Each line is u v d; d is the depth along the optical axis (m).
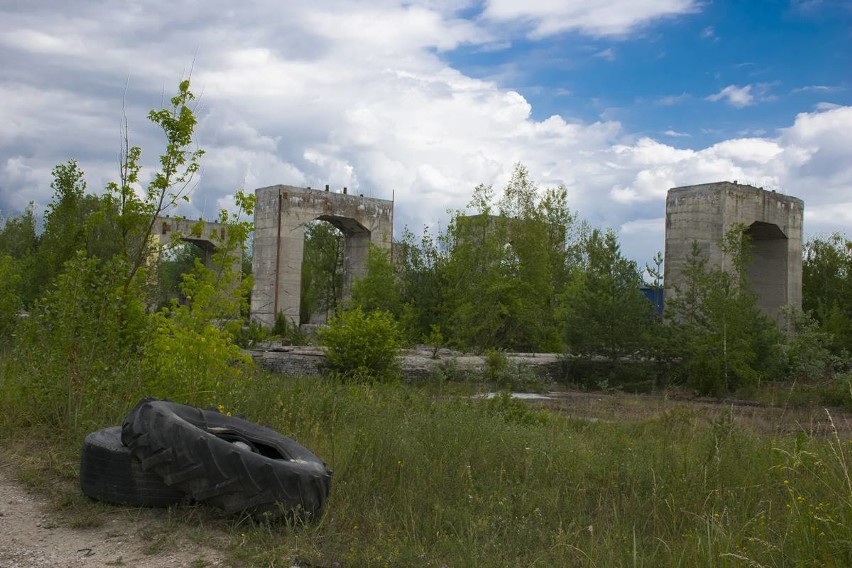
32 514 5.62
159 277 24.81
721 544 5.13
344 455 7.36
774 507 6.60
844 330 31.88
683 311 27.22
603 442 10.15
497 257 33.47
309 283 53.47
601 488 7.41
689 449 9.08
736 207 34.62
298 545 5.16
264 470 5.46
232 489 5.43
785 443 9.08
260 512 5.45
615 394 22.77
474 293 31.94
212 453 5.48
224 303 9.95
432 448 8.07
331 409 9.73
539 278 37.09
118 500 5.73
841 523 5.09
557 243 45.88
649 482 7.42
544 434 10.24
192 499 5.70
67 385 8.12
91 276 8.94
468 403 13.16
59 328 8.52
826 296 41.22
